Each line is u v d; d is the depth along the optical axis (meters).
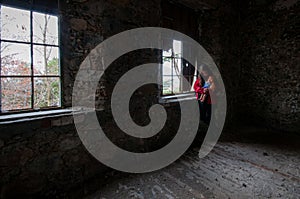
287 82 4.12
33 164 1.84
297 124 4.04
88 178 2.24
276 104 4.29
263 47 4.36
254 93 4.57
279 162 2.70
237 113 4.65
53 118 1.92
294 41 3.97
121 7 2.42
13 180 1.74
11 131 1.69
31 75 1.93
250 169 2.50
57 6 1.98
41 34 2.08
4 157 1.68
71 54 2.08
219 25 3.88
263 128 4.33
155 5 2.82
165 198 1.93
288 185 2.15
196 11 3.84
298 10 3.87
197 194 1.99
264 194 1.99
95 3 2.19
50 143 1.93
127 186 2.13
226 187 2.12
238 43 4.56
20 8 1.81
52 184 1.97
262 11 4.30
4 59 2.18
